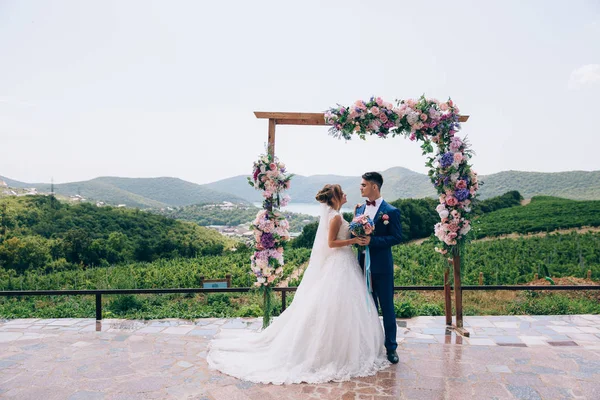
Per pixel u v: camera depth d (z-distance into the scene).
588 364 3.97
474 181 5.03
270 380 3.58
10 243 26.33
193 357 4.23
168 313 6.39
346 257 4.07
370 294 4.14
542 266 15.12
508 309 7.18
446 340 4.79
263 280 4.84
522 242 23.06
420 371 3.83
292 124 4.98
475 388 3.46
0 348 4.55
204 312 7.02
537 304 7.09
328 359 3.76
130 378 3.70
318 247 4.14
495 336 4.94
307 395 3.34
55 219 31.92
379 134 4.97
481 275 10.36
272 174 4.80
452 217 5.07
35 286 21.11
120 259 28.55
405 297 9.22
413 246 20.03
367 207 4.36
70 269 26.52
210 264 20.75
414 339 4.83
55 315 7.79
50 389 3.48
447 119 4.89
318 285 3.99
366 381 3.61
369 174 4.27
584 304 7.70
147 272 19.80
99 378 3.71
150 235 32.59
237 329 5.34
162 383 3.59
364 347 3.88
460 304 5.12
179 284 17.50
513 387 3.47
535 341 4.73
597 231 27.02
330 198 4.11
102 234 30.62
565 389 3.43
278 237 4.88
